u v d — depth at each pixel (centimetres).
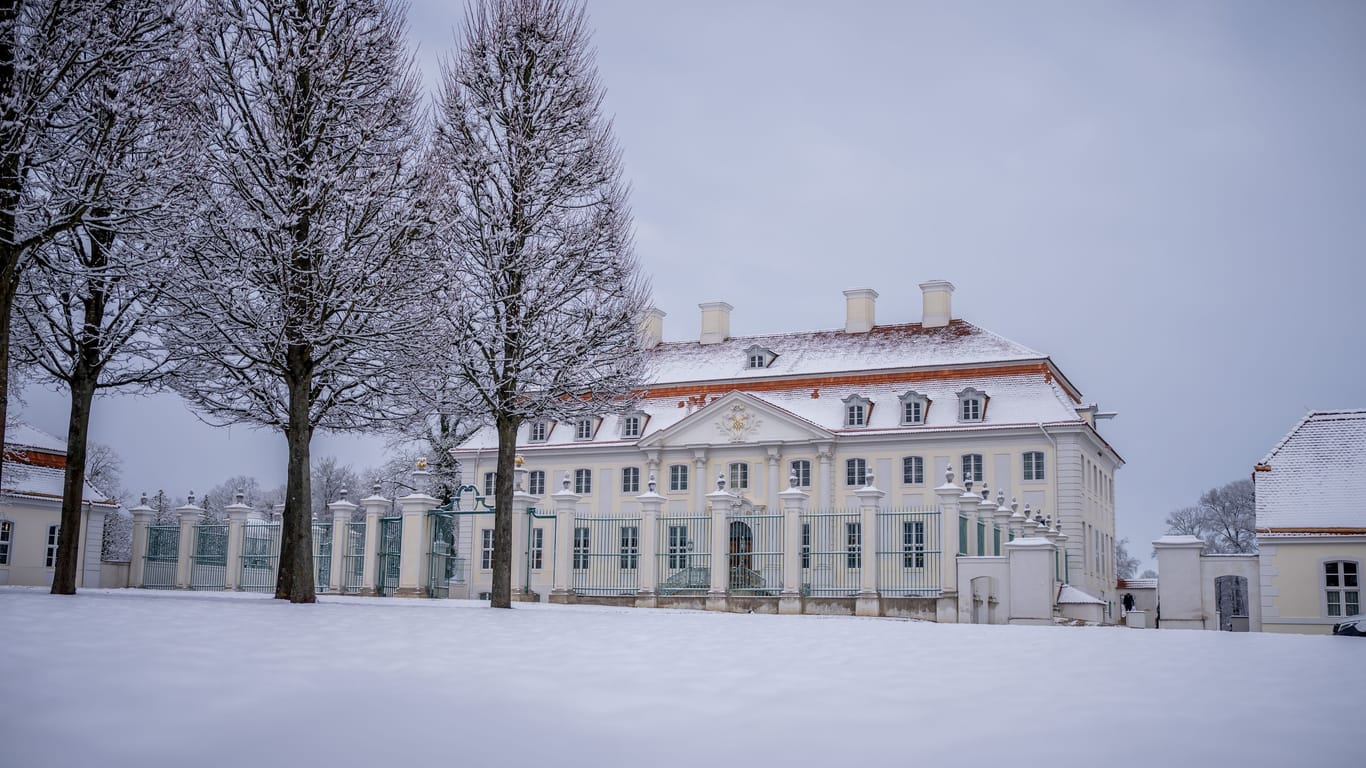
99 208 2056
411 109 2467
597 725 679
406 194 2377
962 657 1169
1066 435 5294
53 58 1978
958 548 2986
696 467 5884
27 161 1967
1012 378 5578
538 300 2572
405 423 2827
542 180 2600
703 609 3206
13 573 3769
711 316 6581
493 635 1355
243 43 2308
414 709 713
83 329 2333
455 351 2541
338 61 2341
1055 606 3834
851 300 6288
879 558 3102
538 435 6309
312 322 2248
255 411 2803
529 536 3472
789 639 1435
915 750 619
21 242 1898
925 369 5753
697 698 793
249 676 830
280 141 2275
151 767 547
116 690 743
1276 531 3478
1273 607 3447
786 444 5731
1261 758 611
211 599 2302
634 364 2834
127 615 1470
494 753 594
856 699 803
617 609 2731
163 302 2378
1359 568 3397
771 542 3494
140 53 2081
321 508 9312
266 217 2264
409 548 3419
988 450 5425
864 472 5625
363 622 1516
